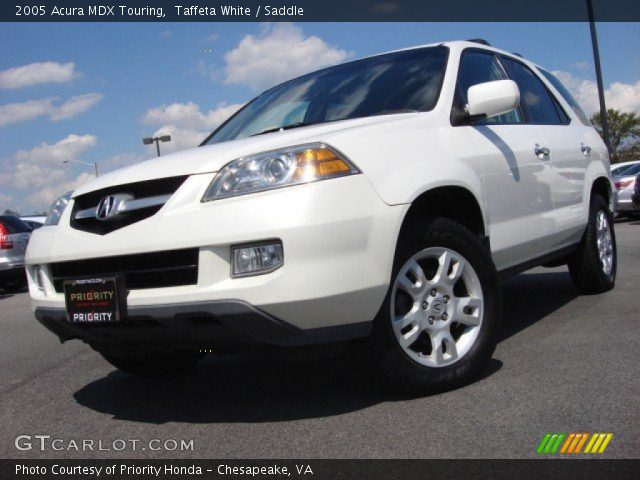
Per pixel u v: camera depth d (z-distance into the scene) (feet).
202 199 9.70
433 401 10.37
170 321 9.62
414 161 10.73
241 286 9.15
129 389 13.16
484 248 11.61
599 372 11.11
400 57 14.06
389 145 10.56
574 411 9.43
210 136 14.96
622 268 22.95
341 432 9.46
